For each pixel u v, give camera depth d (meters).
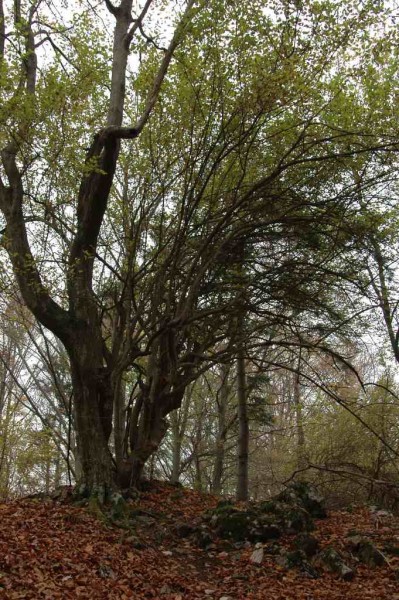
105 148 10.02
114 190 13.48
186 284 11.35
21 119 9.87
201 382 26.45
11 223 10.43
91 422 10.44
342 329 13.52
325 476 17.17
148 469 22.81
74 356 10.55
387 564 8.20
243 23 9.86
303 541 8.67
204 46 10.38
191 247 12.83
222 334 13.20
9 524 8.25
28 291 10.19
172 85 11.66
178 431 24.14
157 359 12.69
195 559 8.45
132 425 12.84
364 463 17.69
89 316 10.76
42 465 22.25
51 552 7.37
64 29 12.20
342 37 9.66
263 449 28.53
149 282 12.59
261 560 8.27
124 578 7.12
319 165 12.26
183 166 12.23
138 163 12.81
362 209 12.01
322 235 12.86
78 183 12.18
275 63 10.05
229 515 9.50
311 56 9.95
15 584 6.20
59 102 10.00
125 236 12.71
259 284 12.52
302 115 11.53
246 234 12.36
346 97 11.55
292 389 25.89
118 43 11.16
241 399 16.39
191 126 11.15
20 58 9.67
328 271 11.70
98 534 8.48
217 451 21.94
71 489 10.62
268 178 10.69
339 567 7.94
